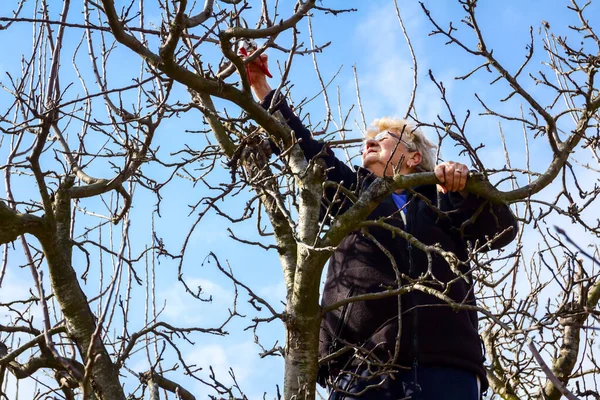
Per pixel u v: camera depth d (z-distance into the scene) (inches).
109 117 173.3
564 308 156.5
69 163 179.2
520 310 138.3
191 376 152.9
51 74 161.8
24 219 142.9
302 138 157.1
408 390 145.7
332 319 157.0
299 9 145.6
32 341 151.1
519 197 152.1
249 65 176.2
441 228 159.9
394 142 175.2
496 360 206.1
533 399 202.5
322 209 170.7
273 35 145.7
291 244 164.9
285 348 143.6
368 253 158.2
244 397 147.5
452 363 147.3
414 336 148.8
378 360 143.9
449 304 131.9
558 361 199.6
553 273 138.7
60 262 148.7
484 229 155.9
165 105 157.6
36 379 171.9
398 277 140.8
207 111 160.9
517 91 158.1
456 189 147.9
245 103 148.7
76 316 147.3
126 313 194.4
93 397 140.6
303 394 138.9
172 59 138.3
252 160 176.1
